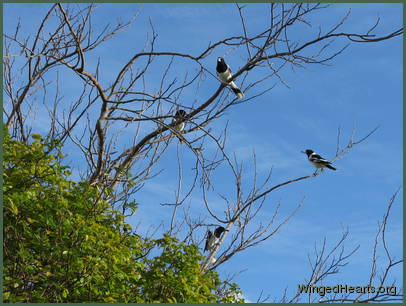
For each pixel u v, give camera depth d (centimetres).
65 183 1244
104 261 1179
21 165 1242
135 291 1305
